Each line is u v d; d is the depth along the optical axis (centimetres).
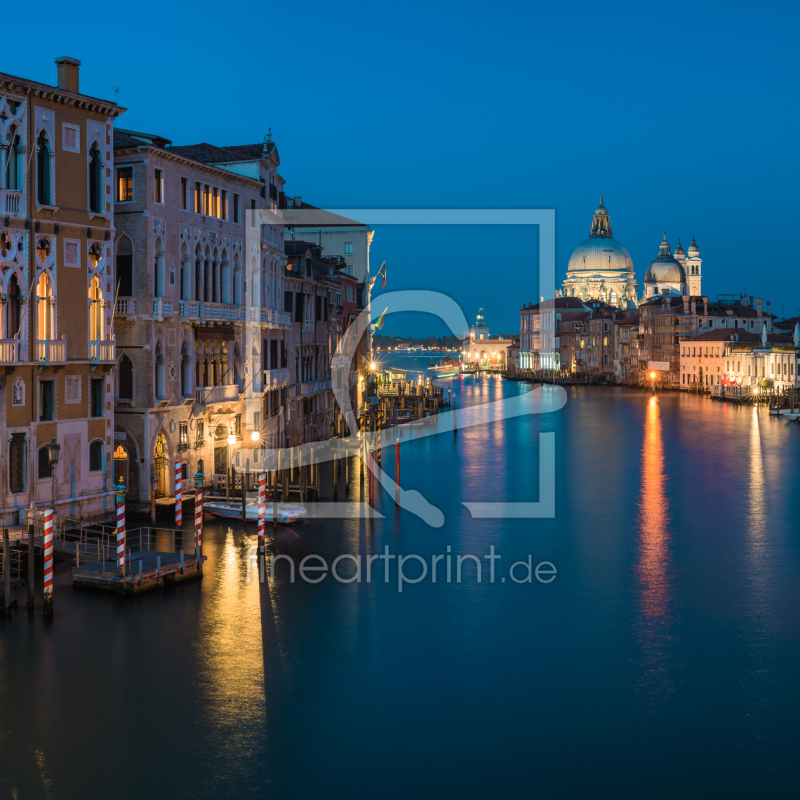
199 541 3297
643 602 3125
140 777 1911
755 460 6912
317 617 2888
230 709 2220
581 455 7238
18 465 3438
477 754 2031
